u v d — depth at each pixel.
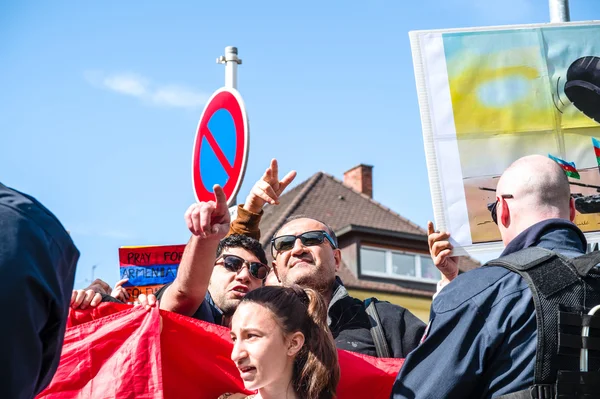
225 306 4.48
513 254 3.07
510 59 4.25
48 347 2.18
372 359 3.92
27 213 2.14
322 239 4.59
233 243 4.56
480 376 2.94
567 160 4.16
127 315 3.67
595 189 4.14
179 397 3.71
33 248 2.09
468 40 4.25
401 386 3.01
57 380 3.53
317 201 27.06
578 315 2.85
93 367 3.57
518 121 4.18
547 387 2.83
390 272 26.72
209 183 5.31
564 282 2.91
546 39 4.29
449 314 2.99
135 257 4.64
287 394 3.29
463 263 27.11
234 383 3.73
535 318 2.90
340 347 4.21
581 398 2.81
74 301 3.79
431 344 3.01
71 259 2.24
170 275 4.63
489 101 4.19
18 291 2.00
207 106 5.39
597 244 4.50
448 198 4.07
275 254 4.64
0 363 1.97
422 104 4.18
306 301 3.42
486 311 2.96
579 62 4.26
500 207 3.32
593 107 4.22
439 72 4.22
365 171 31.00
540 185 3.24
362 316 4.37
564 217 3.25
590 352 2.86
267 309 3.31
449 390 2.92
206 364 3.74
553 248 3.10
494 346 2.91
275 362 3.27
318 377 3.30
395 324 4.32
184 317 3.77
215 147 5.30
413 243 27.16
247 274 4.49
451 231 4.03
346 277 26.23
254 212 4.73
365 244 26.61
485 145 4.14
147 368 3.57
